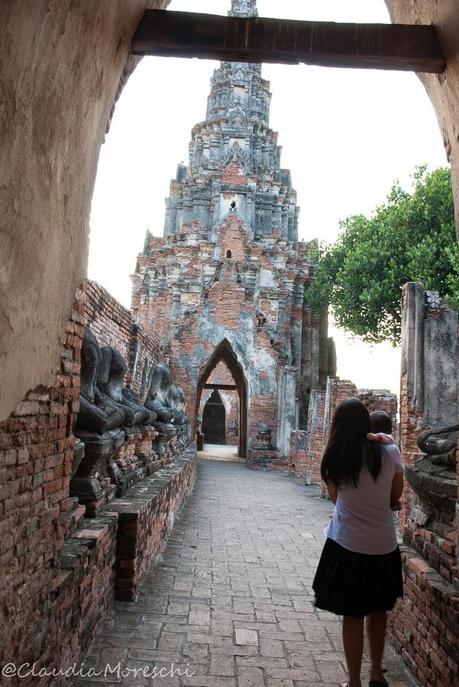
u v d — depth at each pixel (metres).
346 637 4.16
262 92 42.81
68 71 3.23
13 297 2.88
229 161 35.94
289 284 34.03
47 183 3.21
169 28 4.45
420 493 5.50
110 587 5.69
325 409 17.36
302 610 6.16
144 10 4.43
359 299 21.88
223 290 25.42
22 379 3.13
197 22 4.45
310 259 35.12
